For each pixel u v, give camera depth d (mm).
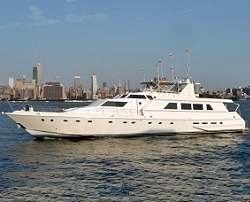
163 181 17547
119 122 31156
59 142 29812
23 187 16500
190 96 34844
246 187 16453
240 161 22469
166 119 32750
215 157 23875
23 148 27391
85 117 30047
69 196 15266
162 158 23422
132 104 32281
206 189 16188
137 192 15781
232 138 33500
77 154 24688
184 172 19422
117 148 27141
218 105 35969
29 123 29766
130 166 20906
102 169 20109
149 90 34500
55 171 19594
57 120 29719
